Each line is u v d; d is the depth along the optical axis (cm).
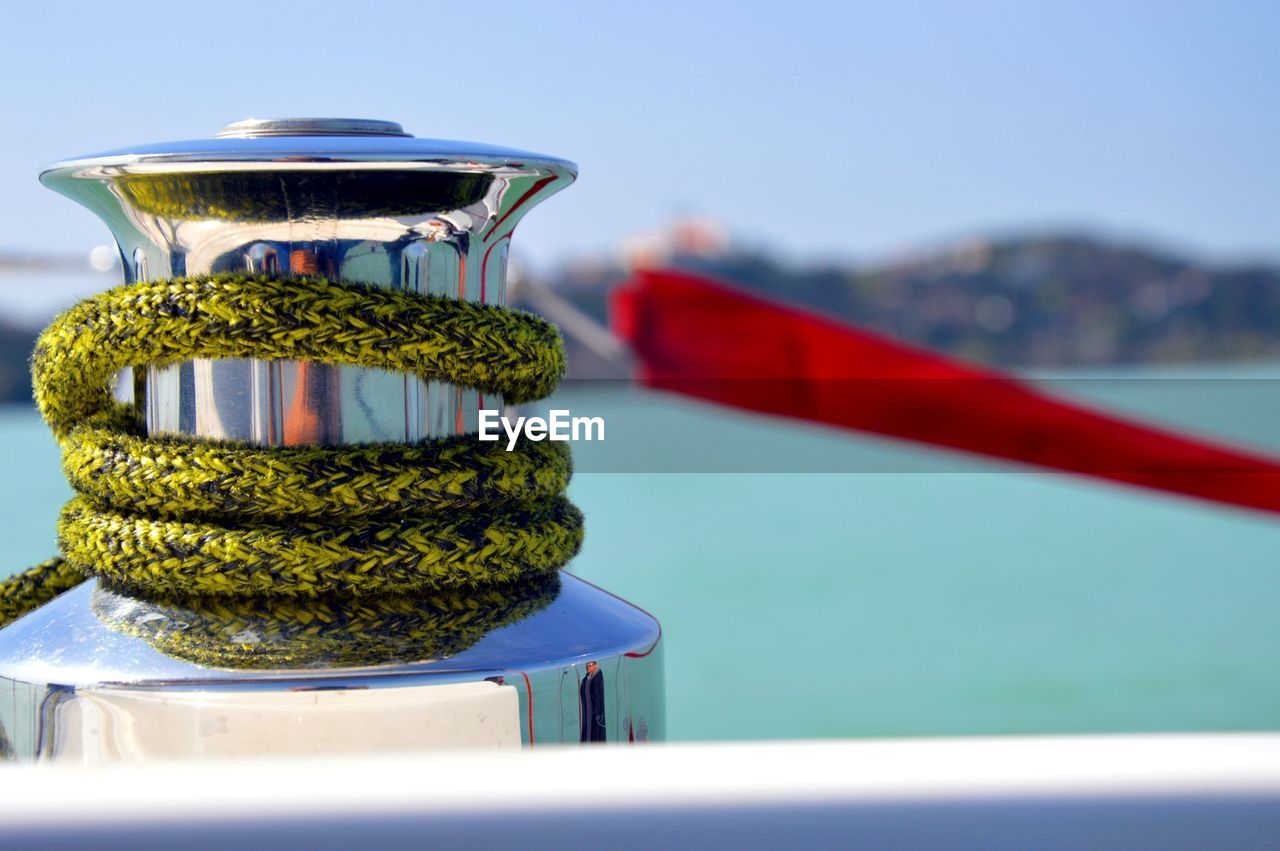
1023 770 33
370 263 44
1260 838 33
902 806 33
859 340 165
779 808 33
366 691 42
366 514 44
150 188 43
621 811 33
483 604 44
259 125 44
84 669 43
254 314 43
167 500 44
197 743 42
